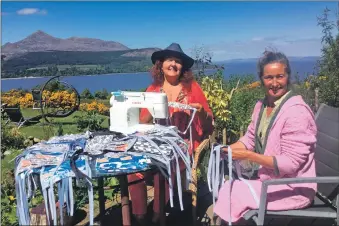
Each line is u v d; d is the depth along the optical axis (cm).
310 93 576
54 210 236
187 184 341
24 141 727
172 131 295
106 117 788
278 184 251
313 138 261
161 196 321
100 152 252
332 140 298
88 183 236
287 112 264
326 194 289
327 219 277
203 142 348
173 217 369
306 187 265
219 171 278
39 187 247
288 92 273
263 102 293
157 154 252
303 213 264
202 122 361
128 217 276
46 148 266
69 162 241
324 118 315
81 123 701
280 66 268
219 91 556
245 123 601
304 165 265
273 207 263
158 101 301
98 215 376
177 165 261
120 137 279
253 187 273
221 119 555
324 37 608
